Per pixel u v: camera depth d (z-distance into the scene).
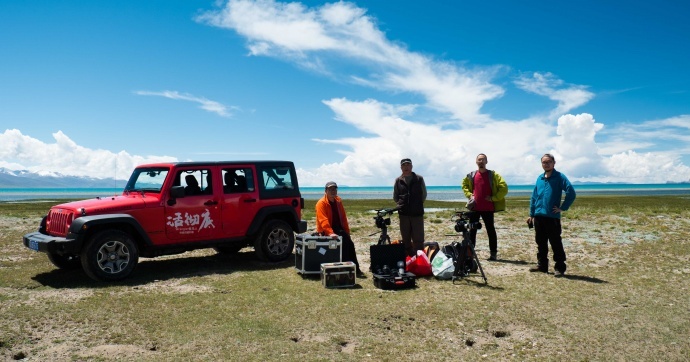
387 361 4.54
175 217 8.70
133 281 7.94
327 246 8.38
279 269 9.07
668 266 9.12
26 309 6.12
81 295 6.91
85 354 4.65
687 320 5.78
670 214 21.05
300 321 5.73
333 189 8.80
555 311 6.16
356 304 6.50
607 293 7.07
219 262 9.88
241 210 9.47
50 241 7.61
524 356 4.68
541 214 8.38
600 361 4.55
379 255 8.25
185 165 8.91
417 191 9.05
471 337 5.23
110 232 7.88
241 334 5.25
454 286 7.59
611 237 13.20
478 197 9.91
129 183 9.42
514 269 8.98
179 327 5.48
